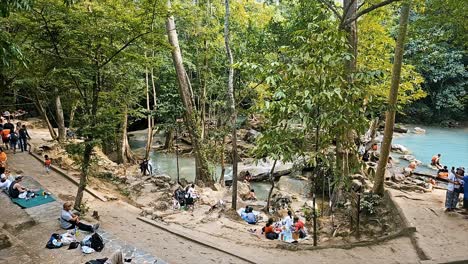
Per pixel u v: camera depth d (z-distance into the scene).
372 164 18.27
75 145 10.55
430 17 11.27
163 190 16.11
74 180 14.69
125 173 18.53
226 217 12.81
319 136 8.73
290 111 7.71
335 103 7.75
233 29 19.14
